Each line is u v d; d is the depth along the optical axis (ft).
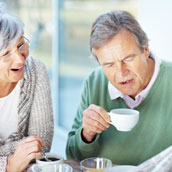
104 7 11.37
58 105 14.80
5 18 5.39
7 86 6.20
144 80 5.68
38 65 6.64
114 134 6.14
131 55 5.31
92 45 5.42
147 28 8.50
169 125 5.91
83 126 5.69
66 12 13.50
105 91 6.36
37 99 6.53
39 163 5.15
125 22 5.31
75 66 13.24
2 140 6.32
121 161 6.13
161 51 8.21
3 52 5.39
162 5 8.03
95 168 4.97
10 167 5.43
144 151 6.02
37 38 14.84
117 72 5.39
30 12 14.85
